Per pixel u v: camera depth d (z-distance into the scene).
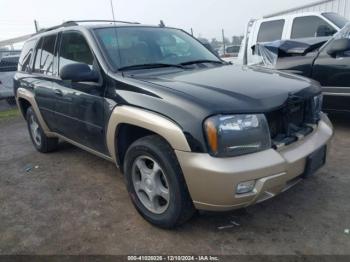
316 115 2.91
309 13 6.45
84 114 3.35
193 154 2.28
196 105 2.29
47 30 4.51
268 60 5.49
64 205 3.30
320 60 4.75
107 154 3.26
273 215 2.84
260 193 2.28
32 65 4.63
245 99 2.37
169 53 3.55
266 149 2.35
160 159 2.49
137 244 2.59
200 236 2.63
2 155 5.11
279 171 2.30
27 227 2.95
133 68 3.13
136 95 2.68
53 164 4.46
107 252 2.53
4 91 9.27
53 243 2.69
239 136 2.25
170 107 2.40
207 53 3.90
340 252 2.35
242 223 2.76
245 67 3.43
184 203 2.48
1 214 3.22
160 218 2.68
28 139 5.99
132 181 2.88
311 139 2.66
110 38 3.37
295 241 2.50
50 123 4.30
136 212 3.07
